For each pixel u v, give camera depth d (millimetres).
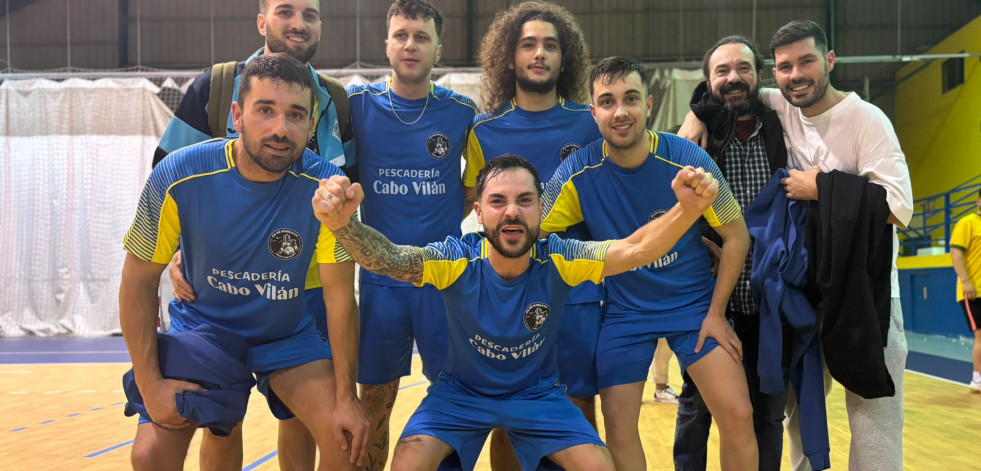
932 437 4977
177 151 2760
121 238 13852
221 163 2701
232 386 2762
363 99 3592
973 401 6504
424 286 3436
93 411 6336
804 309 3006
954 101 16656
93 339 13445
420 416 2791
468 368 2871
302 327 2998
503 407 2807
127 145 13844
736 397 2889
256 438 5070
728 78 3215
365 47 17047
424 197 3553
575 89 3809
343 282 2775
